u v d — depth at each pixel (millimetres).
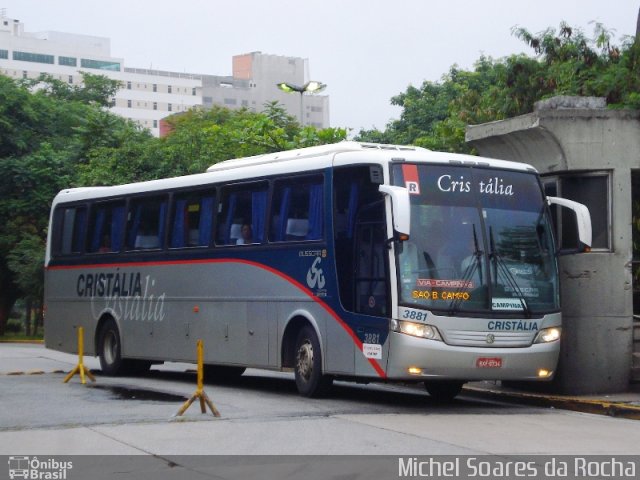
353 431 12000
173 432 11875
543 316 14812
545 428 12727
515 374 14523
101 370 22766
